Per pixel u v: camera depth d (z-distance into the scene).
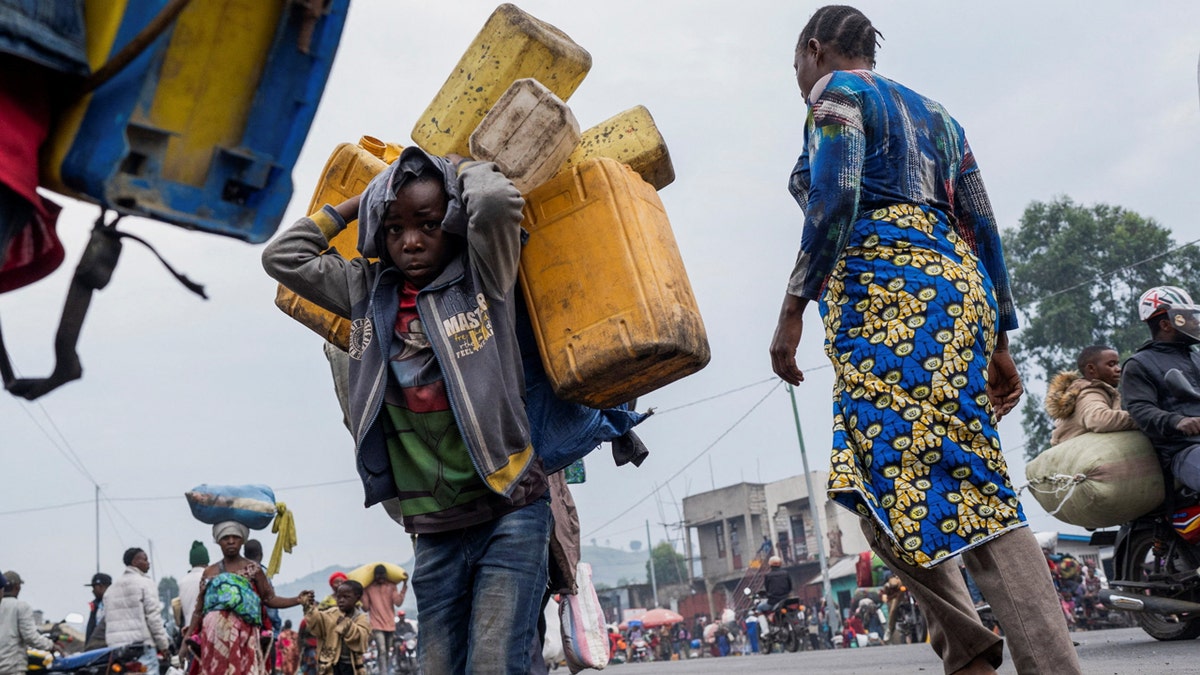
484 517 2.65
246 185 1.59
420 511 2.68
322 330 3.27
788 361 2.80
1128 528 6.21
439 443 2.65
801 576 59.41
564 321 2.83
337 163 3.25
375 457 2.69
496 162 2.73
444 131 2.97
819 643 23.12
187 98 1.53
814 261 2.71
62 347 1.49
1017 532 2.57
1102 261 40.84
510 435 2.62
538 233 2.89
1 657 9.14
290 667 11.84
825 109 2.79
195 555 10.08
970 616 2.69
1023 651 2.52
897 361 2.67
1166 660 5.02
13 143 1.38
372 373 2.68
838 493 2.63
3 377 1.48
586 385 2.83
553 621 6.89
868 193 2.82
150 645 9.98
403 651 20.38
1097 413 5.86
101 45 1.45
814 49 3.12
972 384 2.66
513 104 2.72
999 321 3.11
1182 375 5.64
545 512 2.73
